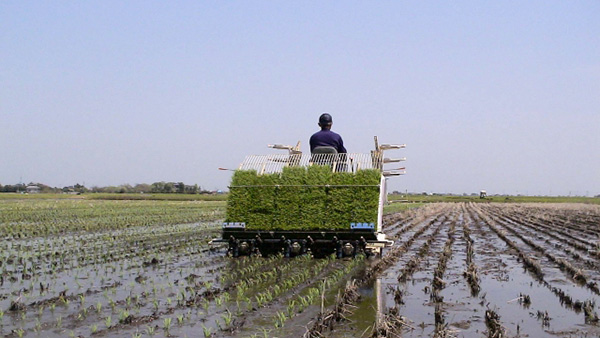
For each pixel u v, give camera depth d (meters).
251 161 17.34
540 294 11.70
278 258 16.55
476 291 11.92
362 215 16.20
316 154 17.27
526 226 35.28
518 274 14.45
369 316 9.45
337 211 16.38
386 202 18.75
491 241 24.23
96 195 110.25
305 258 16.36
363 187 16.30
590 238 26.45
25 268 14.55
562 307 10.43
